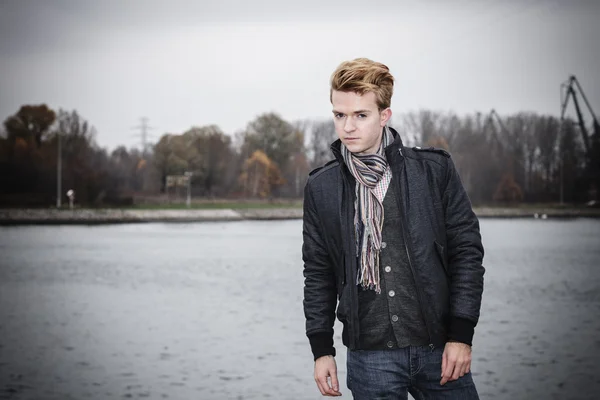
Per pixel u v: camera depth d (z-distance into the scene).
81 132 95.81
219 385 8.00
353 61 2.62
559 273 22.27
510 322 12.36
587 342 10.34
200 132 102.38
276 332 11.45
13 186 81.69
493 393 7.51
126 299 16.44
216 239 42.88
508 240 40.31
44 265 26.39
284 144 100.75
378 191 2.67
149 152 108.62
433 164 2.70
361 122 2.60
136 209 76.31
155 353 9.76
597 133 84.88
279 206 87.00
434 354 2.68
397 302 2.65
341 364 8.67
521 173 90.06
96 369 8.80
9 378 8.31
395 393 2.69
